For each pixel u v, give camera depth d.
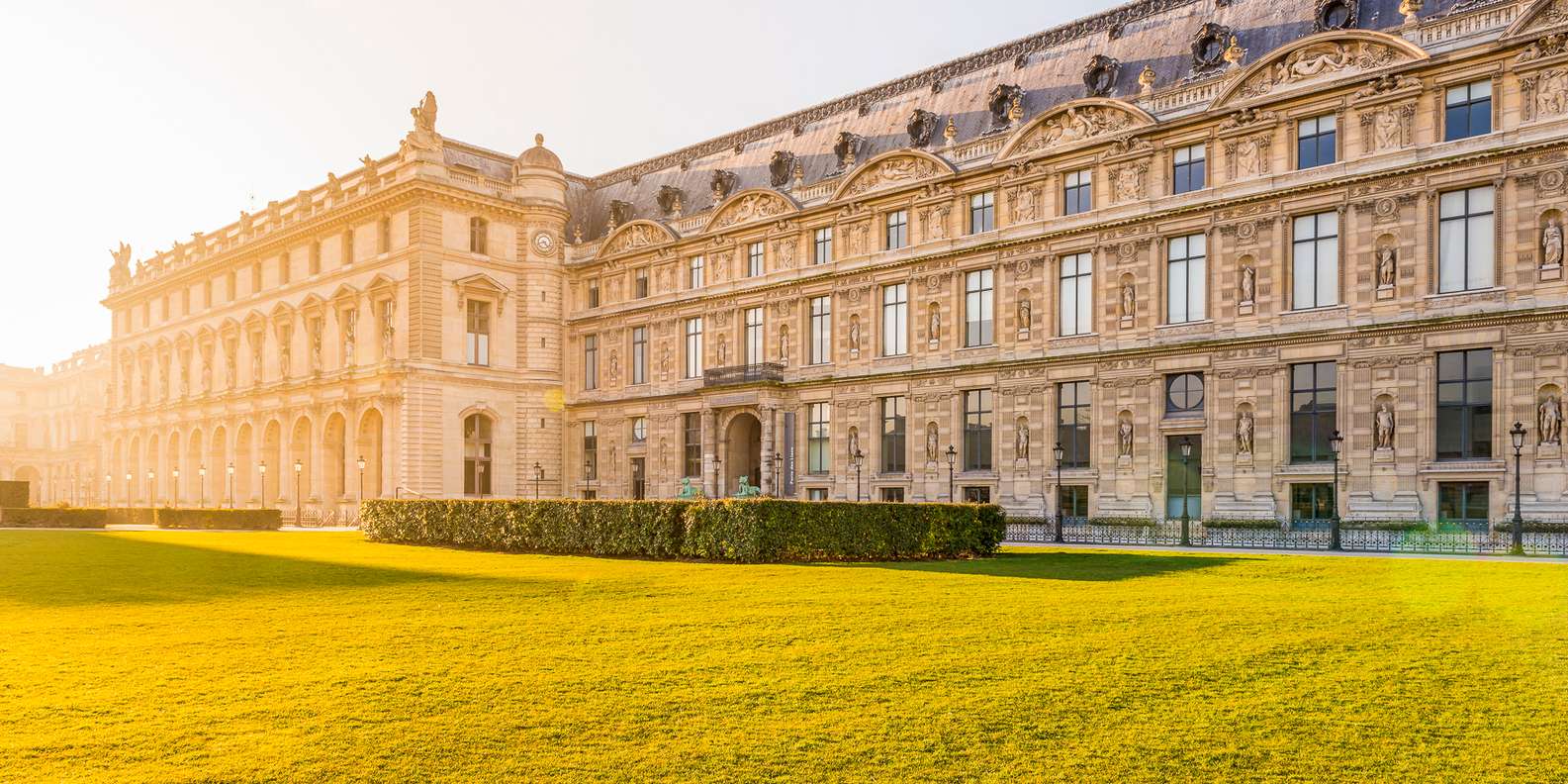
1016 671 15.61
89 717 13.11
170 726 12.70
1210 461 52.62
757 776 10.90
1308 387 50.28
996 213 61.53
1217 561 34.41
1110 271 56.75
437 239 79.06
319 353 89.00
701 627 19.81
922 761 11.40
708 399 73.81
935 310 64.12
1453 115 46.66
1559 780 10.87
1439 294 46.53
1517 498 39.75
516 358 84.12
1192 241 54.25
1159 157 55.31
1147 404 54.97
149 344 114.19
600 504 40.50
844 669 15.78
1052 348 58.72
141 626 20.39
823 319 70.31
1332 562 33.53
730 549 36.06
